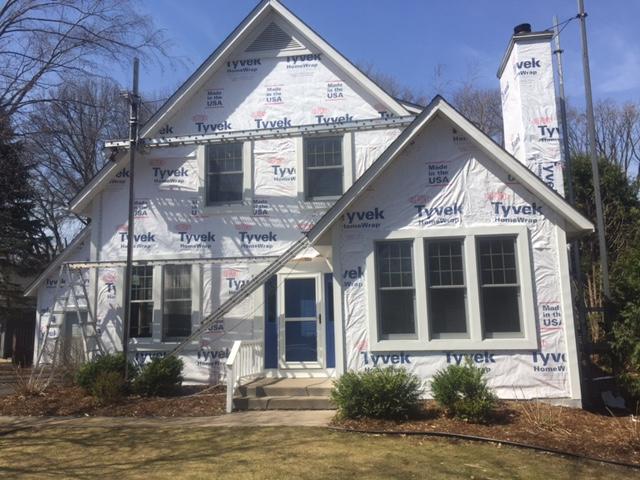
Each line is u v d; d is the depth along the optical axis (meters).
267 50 14.88
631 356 10.50
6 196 24.59
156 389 12.34
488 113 35.56
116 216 14.86
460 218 11.19
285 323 13.52
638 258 10.95
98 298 14.62
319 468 7.21
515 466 7.33
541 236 11.02
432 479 6.82
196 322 14.02
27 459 7.92
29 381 12.91
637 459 7.57
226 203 14.50
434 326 11.05
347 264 11.27
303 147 14.29
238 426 9.60
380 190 11.40
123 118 30.69
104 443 8.73
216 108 14.85
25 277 27.31
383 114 14.25
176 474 7.05
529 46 13.41
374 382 9.55
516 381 10.66
